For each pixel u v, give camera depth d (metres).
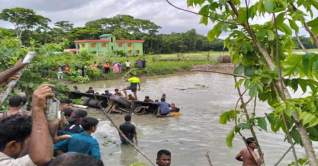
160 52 91.19
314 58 2.19
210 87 25.88
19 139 2.15
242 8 2.61
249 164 7.12
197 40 90.31
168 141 10.96
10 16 68.06
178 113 15.29
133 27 92.38
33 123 1.93
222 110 16.16
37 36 69.62
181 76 37.62
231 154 9.48
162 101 15.44
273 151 9.52
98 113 16.08
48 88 2.02
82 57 8.88
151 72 39.12
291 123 2.67
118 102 15.99
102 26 97.25
